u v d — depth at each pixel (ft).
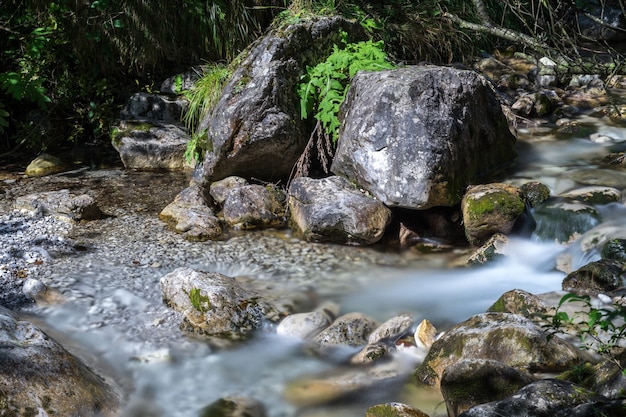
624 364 10.86
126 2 25.88
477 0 26.89
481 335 12.73
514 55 30.27
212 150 21.25
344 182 19.90
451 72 20.01
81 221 20.27
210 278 15.66
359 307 15.71
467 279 17.06
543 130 24.43
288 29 21.75
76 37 26.37
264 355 14.10
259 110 20.84
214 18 26.23
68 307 15.61
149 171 24.45
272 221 19.98
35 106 26.84
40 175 24.14
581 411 9.72
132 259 17.81
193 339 14.56
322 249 18.61
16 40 27.17
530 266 17.63
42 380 11.84
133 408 12.55
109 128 25.93
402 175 18.71
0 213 20.68
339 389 12.88
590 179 19.98
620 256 16.15
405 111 19.01
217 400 12.72
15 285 16.43
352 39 23.50
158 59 26.86
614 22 33.01
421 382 12.78
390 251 18.63
